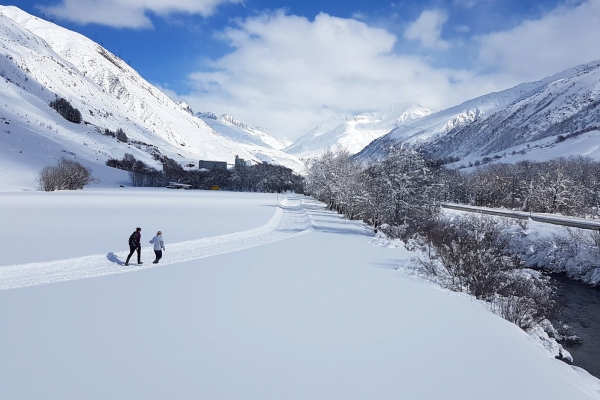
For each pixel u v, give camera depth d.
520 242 35.19
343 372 7.86
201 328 10.00
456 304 12.76
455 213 51.00
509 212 55.28
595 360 14.01
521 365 8.46
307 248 23.03
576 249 31.03
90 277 15.22
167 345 8.92
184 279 15.09
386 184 33.06
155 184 133.88
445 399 6.94
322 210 58.06
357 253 21.69
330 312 11.52
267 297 12.83
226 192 112.44
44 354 8.34
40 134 150.75
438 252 19.97
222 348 8.82
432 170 34.81
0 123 139.88
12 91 191.75
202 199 70.94
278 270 16.92
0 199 57.34
